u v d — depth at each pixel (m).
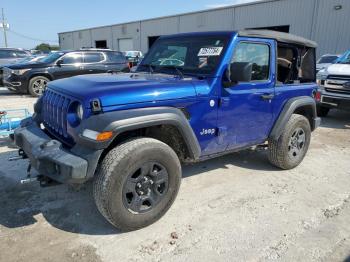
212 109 3.50
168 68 3.99
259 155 5.34
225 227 3.19
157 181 3.07
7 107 9.05
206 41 3.80
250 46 3.84
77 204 3.54
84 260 2.67
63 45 51.06
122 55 12.62
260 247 2.90
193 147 3.36
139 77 3.53
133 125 2.79
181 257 2.74
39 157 2.83
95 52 12.06
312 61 5.00
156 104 3.04
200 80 3.48
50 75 11.50
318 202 3.76
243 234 3.08
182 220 3.29
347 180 4.44
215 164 4.87
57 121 3.22
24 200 3.61
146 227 3.14
